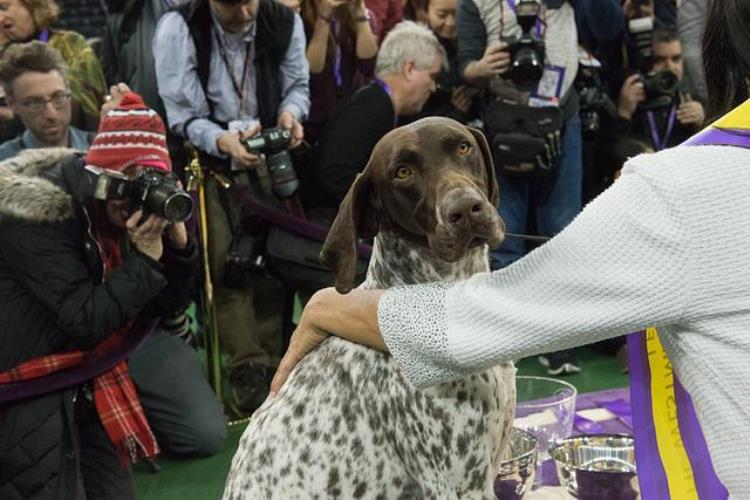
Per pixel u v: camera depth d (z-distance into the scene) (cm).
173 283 304
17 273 268
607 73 529
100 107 459
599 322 121
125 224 288
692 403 131
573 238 125
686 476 131
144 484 369
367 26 493
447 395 165
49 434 271
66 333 271
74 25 936
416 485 175
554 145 451
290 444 176
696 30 505
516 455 207
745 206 114
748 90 132
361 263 365
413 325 139
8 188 266
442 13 512
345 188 420
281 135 399
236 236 414
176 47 412
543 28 455
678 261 116
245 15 406
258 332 454
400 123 457
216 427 392
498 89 450
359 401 172
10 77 368
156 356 393
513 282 131
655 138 511
